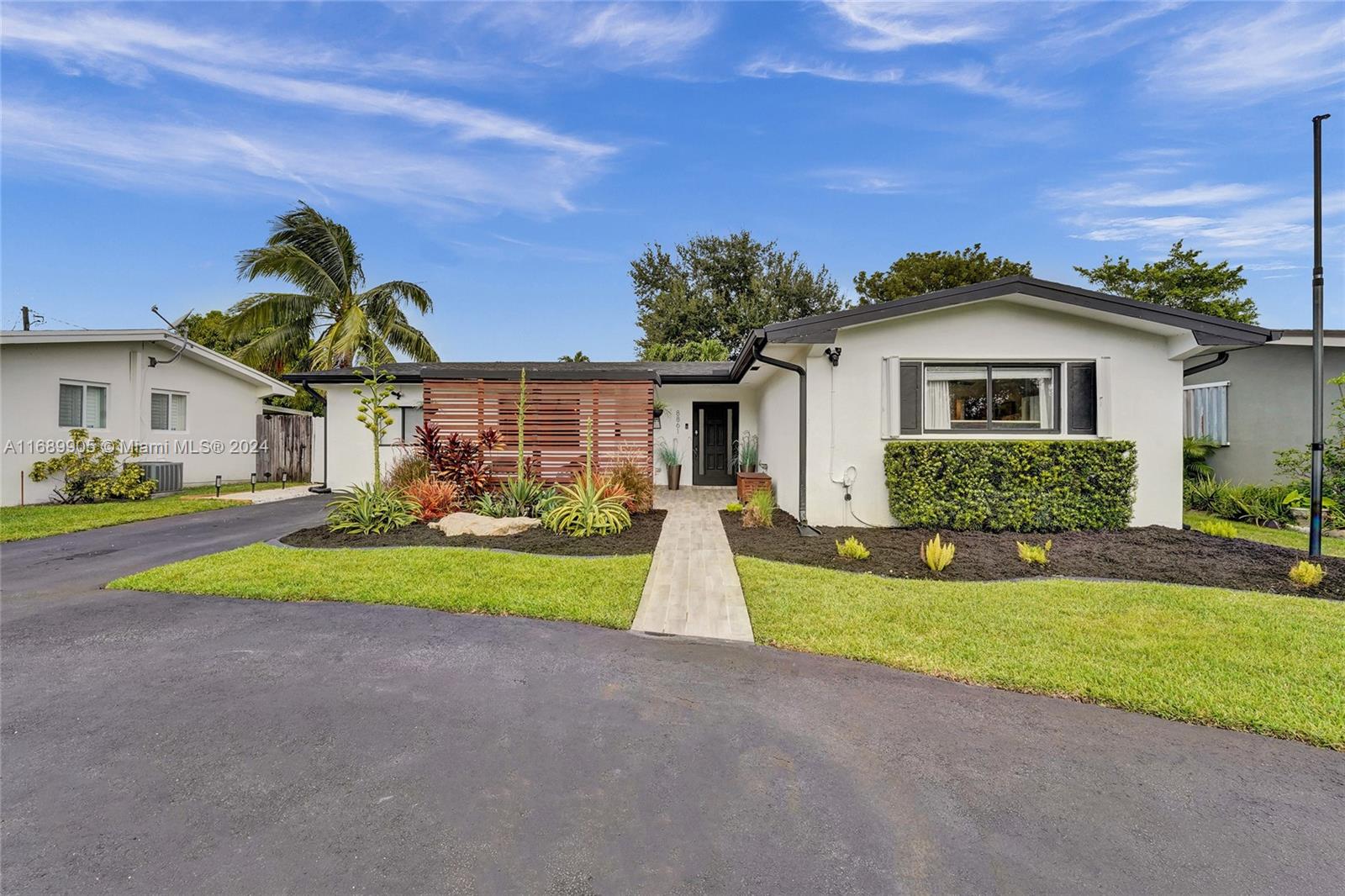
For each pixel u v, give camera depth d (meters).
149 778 2.48
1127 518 7.66
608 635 4.21
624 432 10.61
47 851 2.05
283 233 17.52
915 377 8.14
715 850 2.07
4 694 3.26
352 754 2.68
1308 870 2.00
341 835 2.13
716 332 27.25
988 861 2.03
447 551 6.52
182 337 13.78
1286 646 3.88
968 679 3.50
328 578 5.45
